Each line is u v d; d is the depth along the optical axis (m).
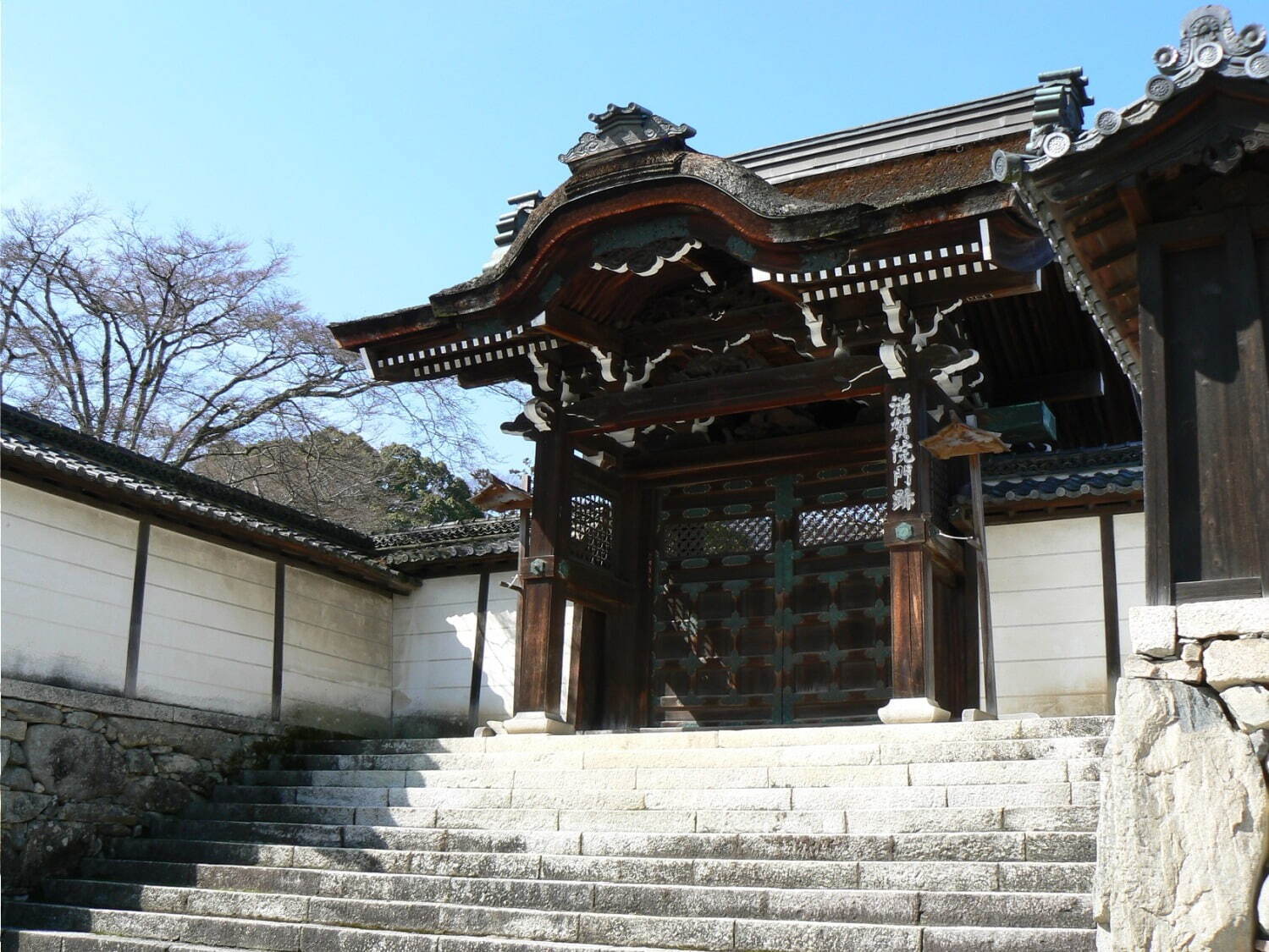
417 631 17.22
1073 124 14.00
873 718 14.05
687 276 14.30
